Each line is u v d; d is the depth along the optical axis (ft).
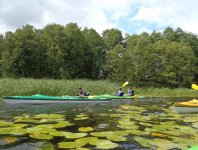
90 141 18.35
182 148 17.15
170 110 37.99
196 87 42.24
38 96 45.60
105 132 21.24
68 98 47.19
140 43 127.95
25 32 146.82
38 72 147.64
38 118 28.07
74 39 148.97
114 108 39.42
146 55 125.29
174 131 22.12
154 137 19.90
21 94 53.26
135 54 126.11
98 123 25.52
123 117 29.68
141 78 126.21
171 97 76.43
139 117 29.89
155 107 42.14
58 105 42.91
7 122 25.17
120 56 131.64
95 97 51.90
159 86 128.88
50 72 150.51
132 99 59.26
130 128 23.07
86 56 157.58
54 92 56.18
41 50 150.30
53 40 145.89
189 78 133.18
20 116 29.63
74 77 147.43
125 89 86.22
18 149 16.70
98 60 160.86
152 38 170.60
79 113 33.17
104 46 169.17
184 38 176.76
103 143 17.90
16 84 55.93
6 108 37.60
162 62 132.05
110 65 136.56
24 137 19.30
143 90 91.20
